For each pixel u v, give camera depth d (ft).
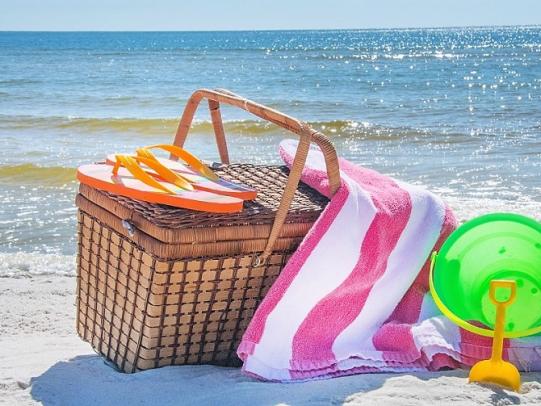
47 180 15.28
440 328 5.61
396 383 5.24
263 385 5.24
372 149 20.85
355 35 307.78
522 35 254.06
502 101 35.88
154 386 5.29
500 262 5.25
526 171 16.39
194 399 5.11
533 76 57.00
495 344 5.26
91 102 36.14
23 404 5.19
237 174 6.19
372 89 45.98
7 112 31.35
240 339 5.67
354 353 5.53
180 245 5.17
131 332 5.54
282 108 35.12
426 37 245.45
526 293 5.23
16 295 7.86
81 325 6.15
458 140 22.18
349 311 5.57
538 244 5.36
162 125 24.22
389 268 5.65
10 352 6.23
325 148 5.42
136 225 5.32
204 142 21.70
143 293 5.35
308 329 5.48
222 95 6.07
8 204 13.28
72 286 8.21
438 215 5.83
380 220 5.53
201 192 5.41
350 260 5.46
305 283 5.39
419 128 25.16
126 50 131.54
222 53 118.01
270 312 5.35
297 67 74.79
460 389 5.17
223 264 5.37
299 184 6.07
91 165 6.03
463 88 45.32
